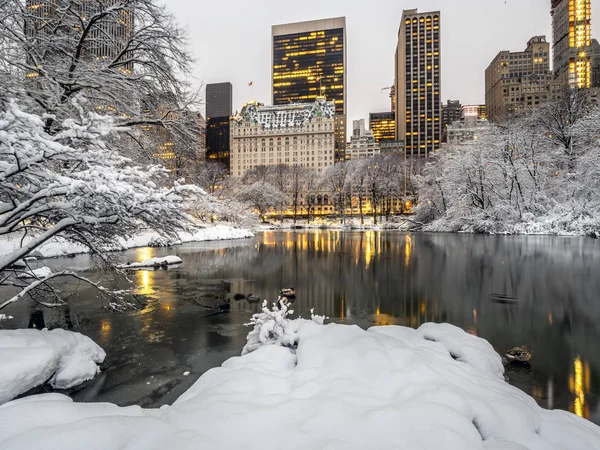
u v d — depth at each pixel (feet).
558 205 114.83
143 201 16.89
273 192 237.86
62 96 25.91
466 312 32.42
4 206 17.99
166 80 32.14
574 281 45.34
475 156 135.44
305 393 11.99
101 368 20.30
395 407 10.63
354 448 8.89
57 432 9.07
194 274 53.98
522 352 21.57
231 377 13.65
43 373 16.46
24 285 27.02
